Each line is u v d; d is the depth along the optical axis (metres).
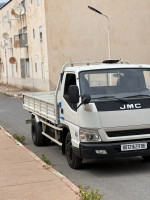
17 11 40.88
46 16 34.81
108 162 9.19
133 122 7.84
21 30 43.44
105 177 7.91
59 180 7.20
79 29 35.59
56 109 9.30
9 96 35.62
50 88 35.31
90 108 7.77
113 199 6.49
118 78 8.41
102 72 8.40
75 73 8.45
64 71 9.13
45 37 35.34
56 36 35.16
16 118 19.09
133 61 37.34
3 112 22.23
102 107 7.77
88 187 7.16
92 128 7.75
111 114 7.77
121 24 36.75
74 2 35.28
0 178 7.52
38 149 11.17
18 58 45.91
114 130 7.79
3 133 13.24
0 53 56.41
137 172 8.20
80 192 6.21
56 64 35.31
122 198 6.53
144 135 7.88
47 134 10.73
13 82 49.62
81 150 7.91
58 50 35.25
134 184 7.32
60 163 9.30
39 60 37.69
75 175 8.14
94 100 7.92
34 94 12.80
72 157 8.55
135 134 7.91
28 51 41.22
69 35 35.41
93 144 7.77
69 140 8.70
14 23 46.38
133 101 7.91
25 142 12.41
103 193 6.85
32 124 11.91
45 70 36.12
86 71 8.39
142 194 6.70
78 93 7.96
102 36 36.22
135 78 8.45
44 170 7.98
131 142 7.80
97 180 7.71
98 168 8.66
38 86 38.56
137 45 37.31
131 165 8.83
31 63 40.53
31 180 7.28
